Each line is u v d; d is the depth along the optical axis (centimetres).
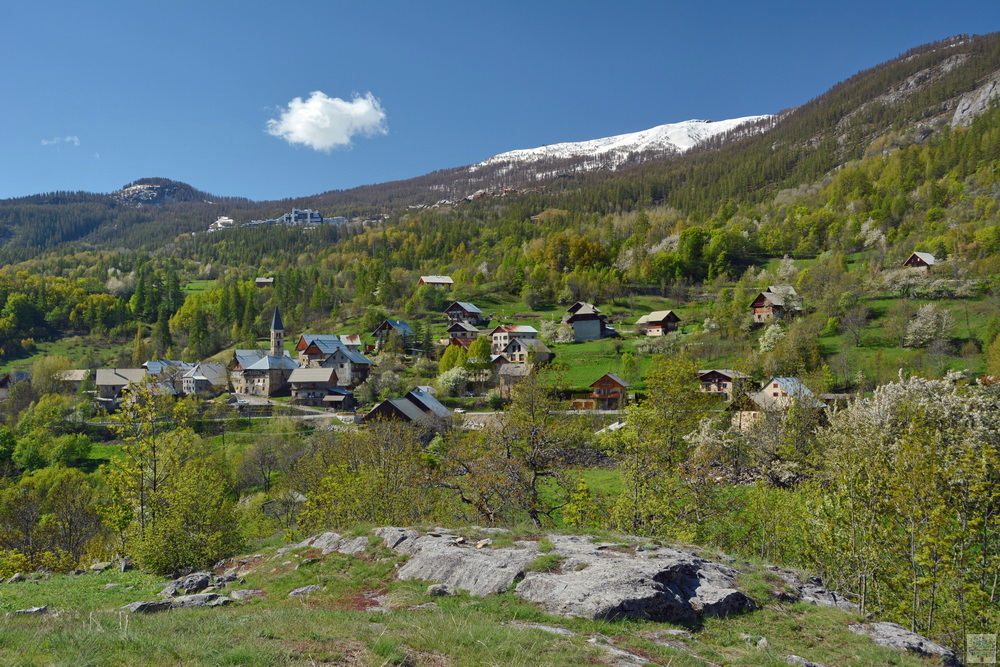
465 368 10362
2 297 17962
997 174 16875
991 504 2077
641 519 2989
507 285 18375
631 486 3066
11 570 3369
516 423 3275
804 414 5019
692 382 3903
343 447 4778
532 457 3198
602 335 12912
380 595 1661
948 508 2072
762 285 13812
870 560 2209
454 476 3272
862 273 12469
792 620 1503
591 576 1541
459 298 17275
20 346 16500
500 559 1705
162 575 2314
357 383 11719
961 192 16800
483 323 15312
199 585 1922
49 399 9162
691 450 3788
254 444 7200
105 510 3794
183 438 3419
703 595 1545
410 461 3691
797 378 6569
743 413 6156
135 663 927
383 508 3159
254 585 1900
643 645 1226
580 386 8944
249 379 12256
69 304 18825
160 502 3053
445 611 1392
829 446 3697
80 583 2141
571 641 1179
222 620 1280
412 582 1712
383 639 1080
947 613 2044
